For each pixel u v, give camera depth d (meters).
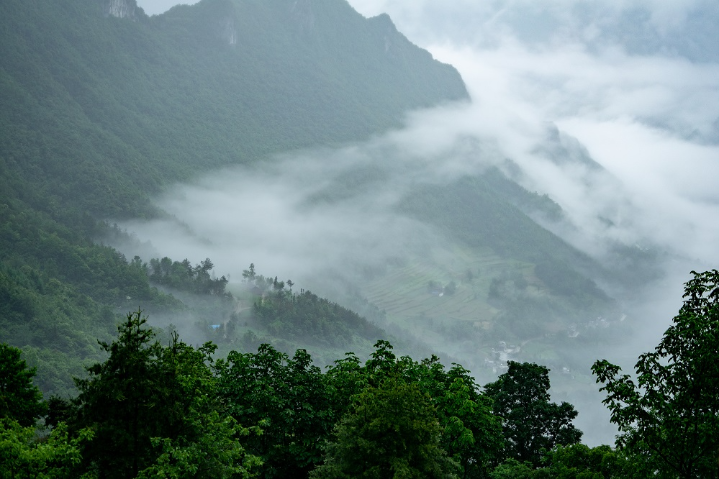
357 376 52.28
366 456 39.31
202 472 36.38
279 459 48.25
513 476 61.34
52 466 35.00
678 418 30.56
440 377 59.25
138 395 35.81
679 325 31.69
